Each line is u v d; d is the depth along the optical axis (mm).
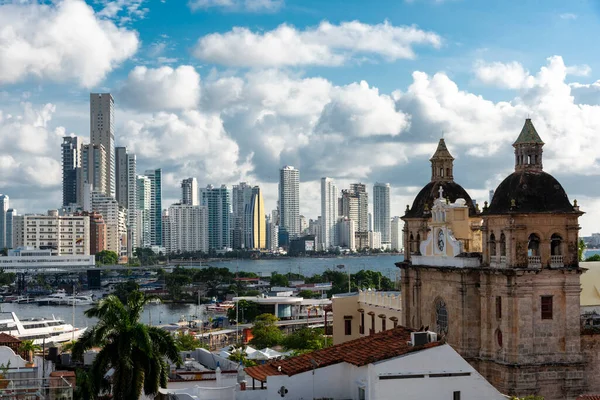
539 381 93250
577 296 94688
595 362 95500
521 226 93688
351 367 78000
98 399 86625
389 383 71812
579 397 81812
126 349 74688
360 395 76000
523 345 93438
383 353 75500
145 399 84625
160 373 77688
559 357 94250
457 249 102750
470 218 116625
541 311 94250
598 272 110125
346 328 153750
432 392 72500
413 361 72438
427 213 118000
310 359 82062
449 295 103938
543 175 96750
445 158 121375
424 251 112188
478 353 99875
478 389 73062
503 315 94625
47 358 129375
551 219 94625
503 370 94188
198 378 96312
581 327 96062
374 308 144625
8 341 143375
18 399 78750
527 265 93938
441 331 106938
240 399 79000
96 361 76438
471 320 100438
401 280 117625
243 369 89375
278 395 78062
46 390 79875
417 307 113125
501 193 96875
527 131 97875
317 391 78438
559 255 94875
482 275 98000
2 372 104500
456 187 120875
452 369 72938
